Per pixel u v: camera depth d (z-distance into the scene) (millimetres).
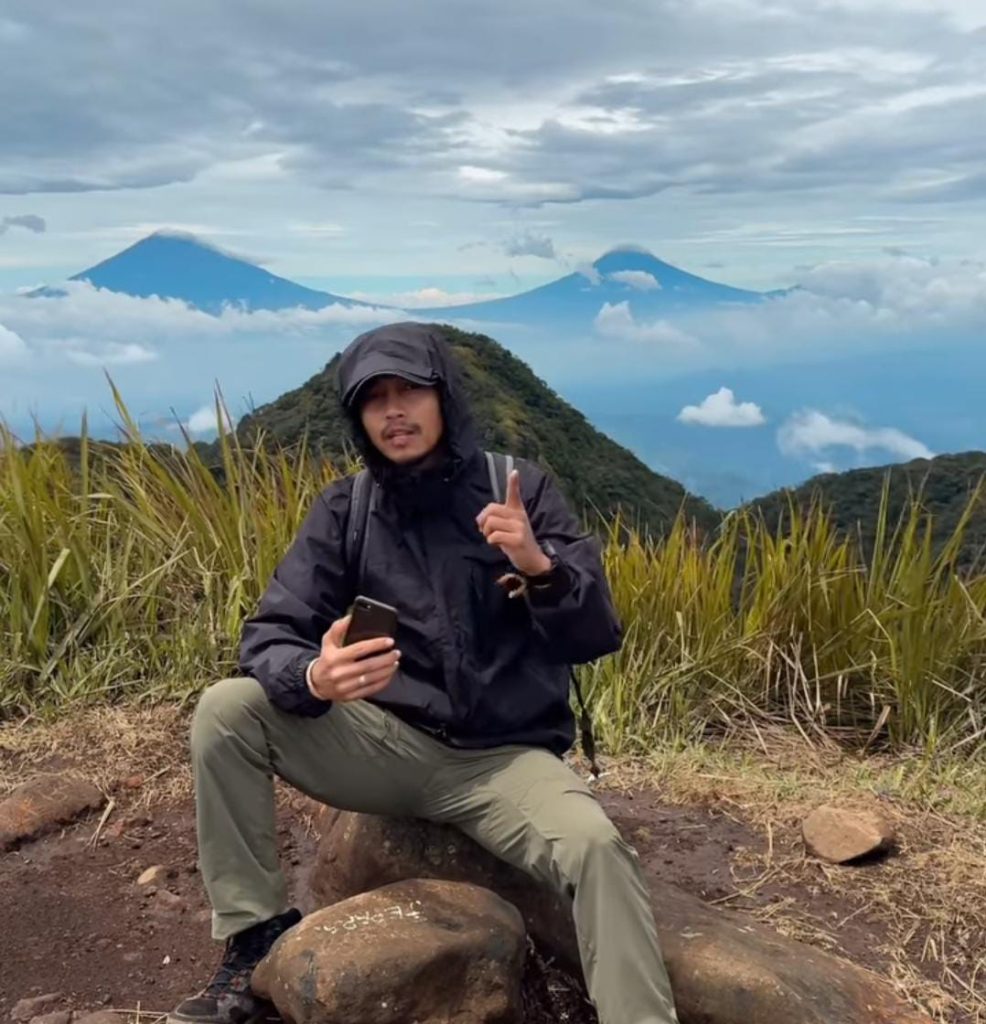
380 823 2068
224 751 1813
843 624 3461
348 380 1838
